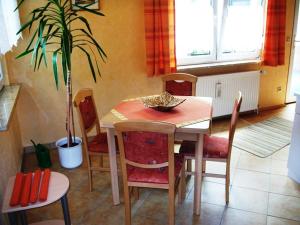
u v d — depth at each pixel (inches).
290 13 170.9
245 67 168.6
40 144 122.5
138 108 91.6
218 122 163.9
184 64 156.2
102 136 101.8
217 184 101.3
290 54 180.9
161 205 91.4
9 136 97.1
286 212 86.0
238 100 79.7
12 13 99.3
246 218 83.8
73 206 91.7
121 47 135.6
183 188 91.0
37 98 128.0
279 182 102.0
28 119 128.9
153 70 137.7
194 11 151.3
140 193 97.9
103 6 127.2
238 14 161.3
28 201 58.5
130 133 68.4
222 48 164.2
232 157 120.7
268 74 176.9
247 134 145.0
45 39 99.3
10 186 64.1
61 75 128.0
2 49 91.0
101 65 134.6
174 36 138.2
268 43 162.1
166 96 95.8
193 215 85.6
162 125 62.9
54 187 63.4
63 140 121.3
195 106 92.2
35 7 117.6
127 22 133.2
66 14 110.0
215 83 155.3
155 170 76.2
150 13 130.0
